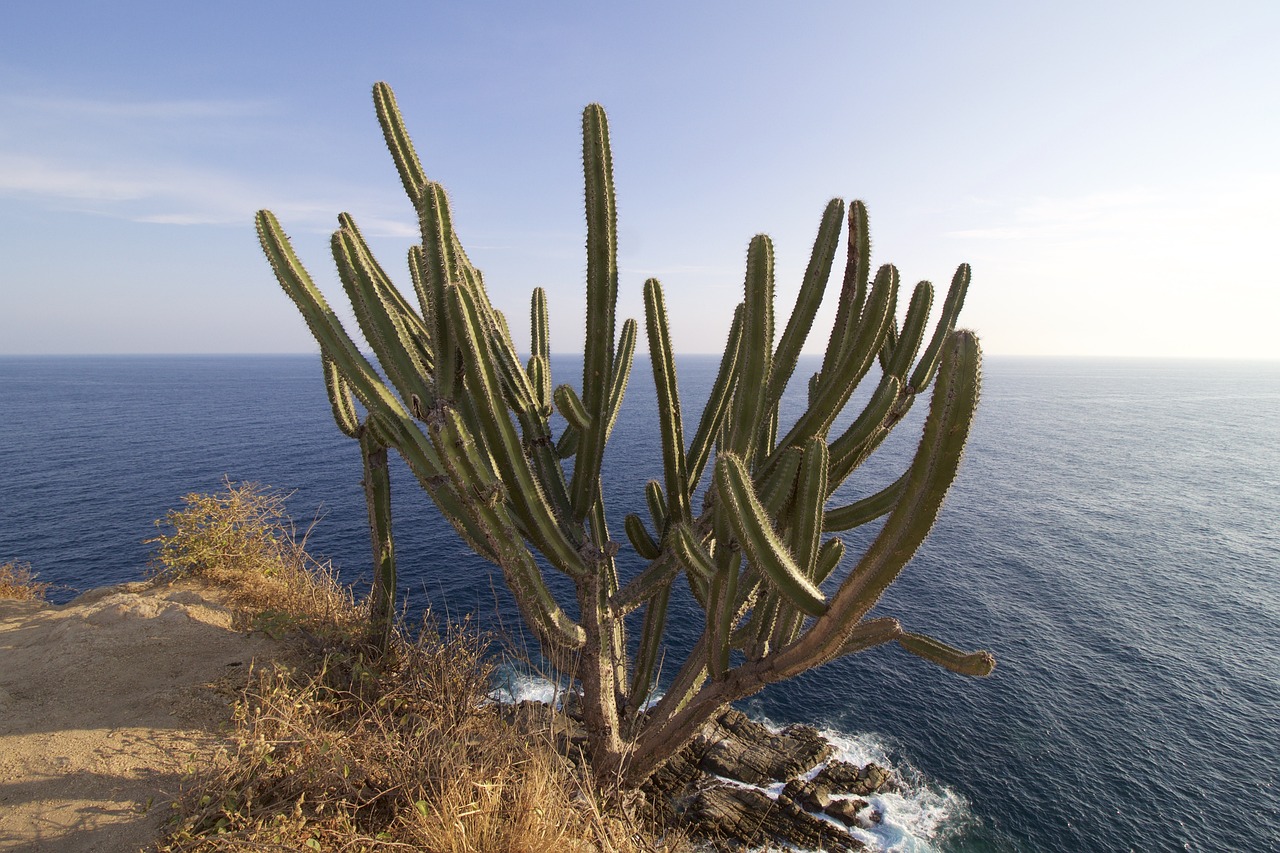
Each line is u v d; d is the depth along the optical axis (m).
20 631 5.39
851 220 3.54
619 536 21.05
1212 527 36.25
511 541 3.64
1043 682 17.59
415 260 4.48
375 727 4.06
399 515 26.39
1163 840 12.39
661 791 11.52
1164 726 15.98
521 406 4.18
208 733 3.91
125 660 4.65
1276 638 21.64
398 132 4.50
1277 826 12.88
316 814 3.13
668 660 14.84
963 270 4.04
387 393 3.64
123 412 79.38
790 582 2.92
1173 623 22.52
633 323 4.93
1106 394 161.88
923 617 21.52
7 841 2.91
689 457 4.35
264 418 71.94
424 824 3.01
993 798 12.86
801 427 3.71
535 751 3.82
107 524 27.73
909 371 3.91
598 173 3.89
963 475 48.47
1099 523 35.88
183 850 2.88
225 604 5.81
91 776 3.39
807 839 11.01
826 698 15.53
